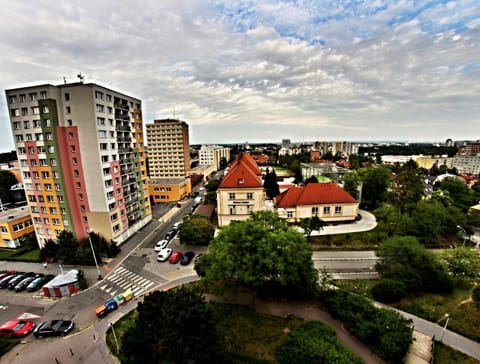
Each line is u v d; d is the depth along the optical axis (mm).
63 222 43438
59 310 28344
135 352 15617
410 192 50188
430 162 155000
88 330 24750
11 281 33188
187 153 115125
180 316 16000
